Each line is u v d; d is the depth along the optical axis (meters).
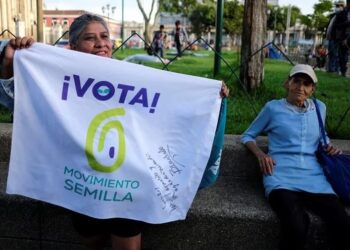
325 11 42.62
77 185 2.05
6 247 2.64
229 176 3.01
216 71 6.51
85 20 2.23
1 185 2.67
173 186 2.19
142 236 2.51
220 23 6.84
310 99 2.84
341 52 7.25
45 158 2.08
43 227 2.58
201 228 2.48
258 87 5.36
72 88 2.13
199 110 2.22
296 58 12.36
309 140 2.68
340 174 2.55
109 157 2.04
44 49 2.12
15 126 2.09
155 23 34.69
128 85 2.16
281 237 2.42
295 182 2.54
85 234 2.24
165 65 4.38
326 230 2.40
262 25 5.39
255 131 2.87
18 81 2.09
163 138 2.19
